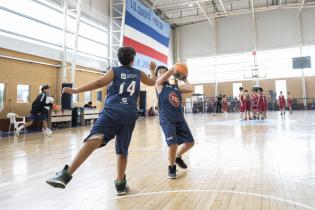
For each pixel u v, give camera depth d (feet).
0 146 20.48
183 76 10.41
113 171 11.81
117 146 8.47
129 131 8.36
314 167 11.32
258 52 77.30
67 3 41.81
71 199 8.20
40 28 38.09
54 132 32.09
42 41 38.22
